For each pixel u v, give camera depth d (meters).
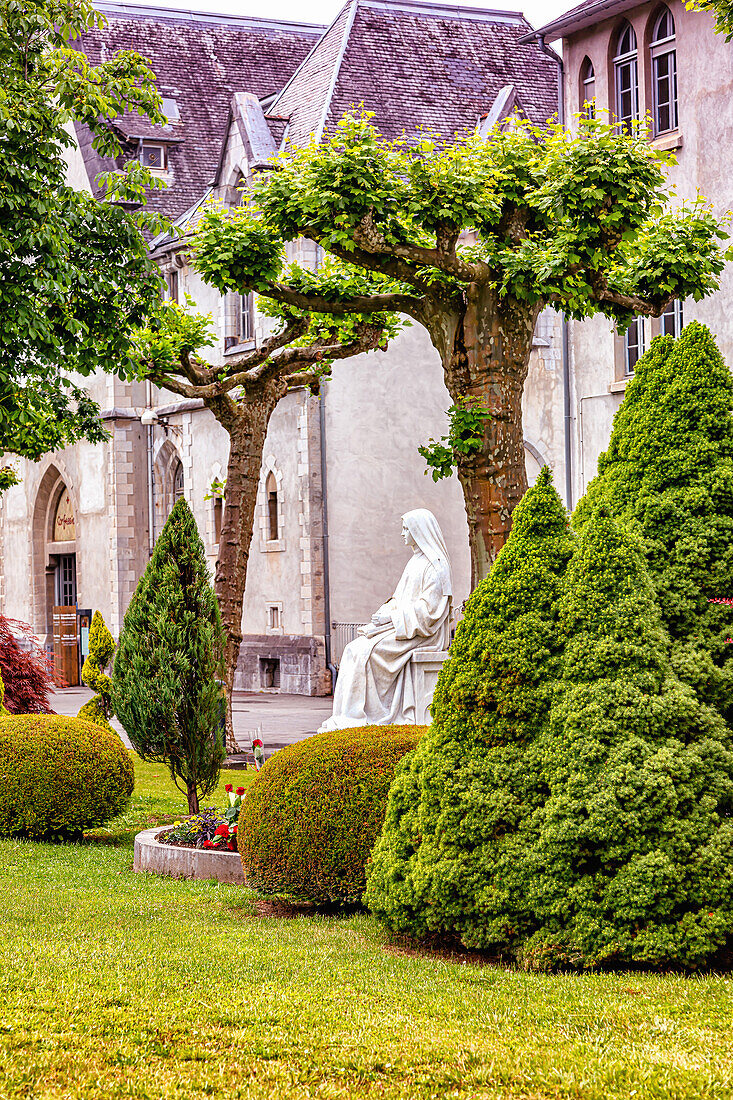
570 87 28.19
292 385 22.30
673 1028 6.30
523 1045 6.22
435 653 12.76
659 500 8.65
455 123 34.78
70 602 44.97
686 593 8.41
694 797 7.53
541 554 8.31
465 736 8.19
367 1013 6.83
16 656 22.67
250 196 14.50
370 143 14.15
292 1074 5.99
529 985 7.25
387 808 8.72
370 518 33.91
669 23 25.86
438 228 14.16
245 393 21.95
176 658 13.58
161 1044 6.41
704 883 7.34
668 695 7.76
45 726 13.90
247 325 36.22
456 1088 5.76
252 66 45.47
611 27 26.94
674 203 25.47
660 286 15.70
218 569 21.98
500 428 14.30
